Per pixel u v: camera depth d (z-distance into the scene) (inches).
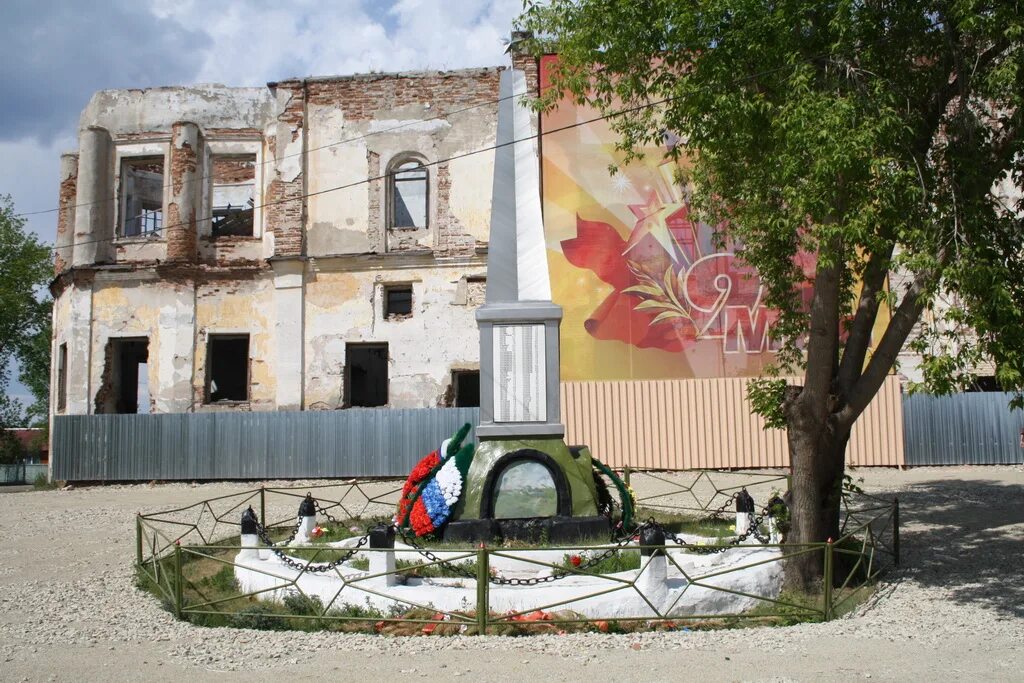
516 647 298.2
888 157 360.5
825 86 393.4
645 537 337.1
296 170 998.4
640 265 924.6
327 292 991.0
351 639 313.0
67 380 1002.7
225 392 1138.0
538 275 446.3
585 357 917.8
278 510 697.6
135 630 335.3
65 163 1080.8
